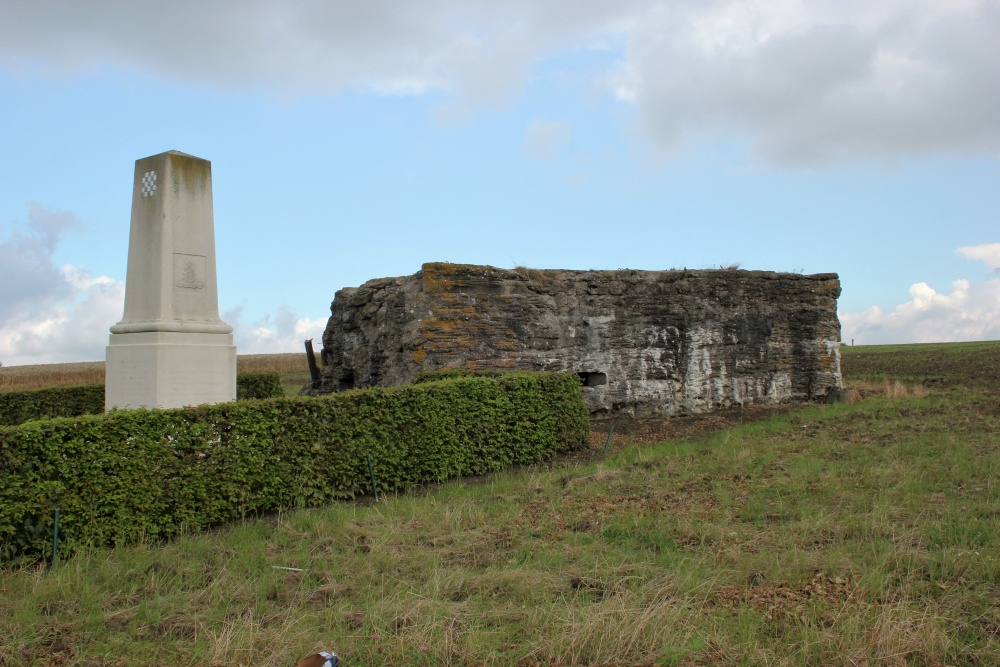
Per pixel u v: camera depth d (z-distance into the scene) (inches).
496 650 210.7
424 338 643.5
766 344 823.1
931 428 572.7
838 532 306.0
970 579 253.6
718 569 270.2
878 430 577.0
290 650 209.9
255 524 344.5
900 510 335.6
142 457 319.0
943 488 376.2
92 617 230.5
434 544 309.6
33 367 2445.9
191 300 494.0
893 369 1243.2
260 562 284.0
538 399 520.1
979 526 304.3
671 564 275.0
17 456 283.7
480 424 477.1
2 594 251.0
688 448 527.8
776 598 241.3
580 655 207.3
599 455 533.3
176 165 488.1
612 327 731.4
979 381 995.9
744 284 811.4
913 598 241.1
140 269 491.5
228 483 348.5
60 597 248.8
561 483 428.5
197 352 485.7
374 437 415.8
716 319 791.7
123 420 315.6
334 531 325.4
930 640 209.0
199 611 238.7
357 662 205.8
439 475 447.2
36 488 286.7
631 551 294.0
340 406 400.8
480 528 331.6
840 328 871.1
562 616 228.7
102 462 305.9
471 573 272.2
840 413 685.9
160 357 468.8
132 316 494.0
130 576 271.0
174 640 218.4
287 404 377.1
